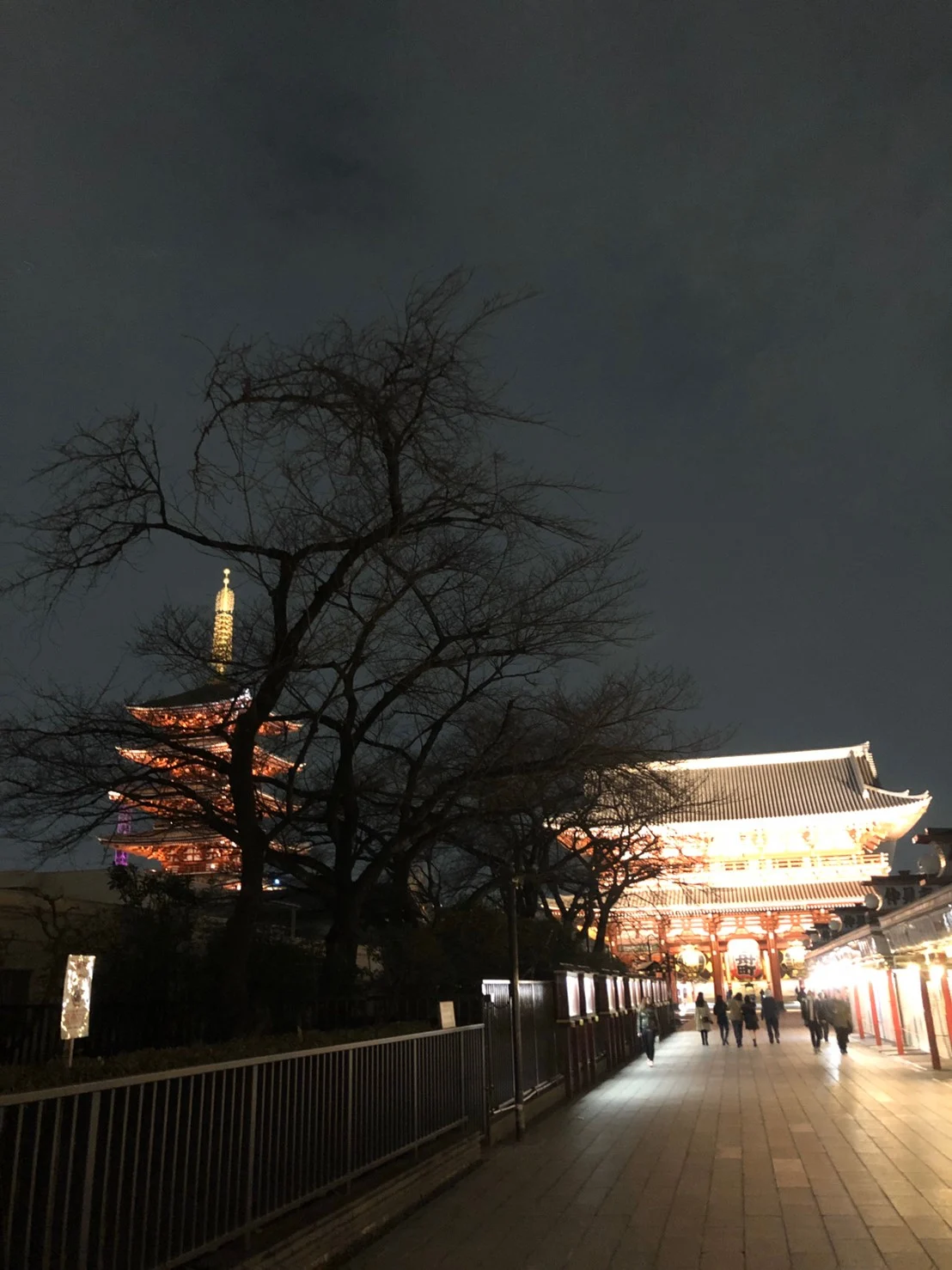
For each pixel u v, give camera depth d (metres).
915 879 27.22
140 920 15.23
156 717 16.34
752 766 75.00
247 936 13.86
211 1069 6.75
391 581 14.68
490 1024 14.80
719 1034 47.25
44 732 14.94
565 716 17.62
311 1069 8.54
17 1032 12.61
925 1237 8.31
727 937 65.19
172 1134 6.56
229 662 15.49
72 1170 5.52
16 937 15.30
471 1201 10.49
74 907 16.12
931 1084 20.88
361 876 16.53
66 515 13.26
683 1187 10.95
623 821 22.20
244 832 14.24
